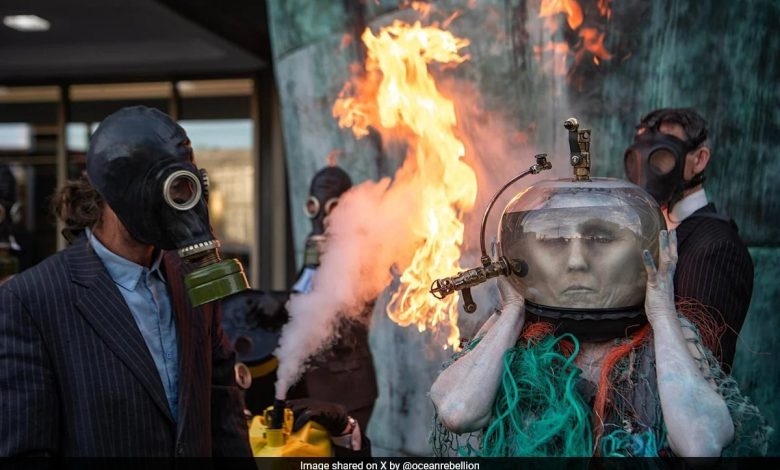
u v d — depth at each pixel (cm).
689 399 136
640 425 143
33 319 165
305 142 421
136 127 155
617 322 146
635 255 143
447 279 152
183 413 175
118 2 639
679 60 295
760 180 307
